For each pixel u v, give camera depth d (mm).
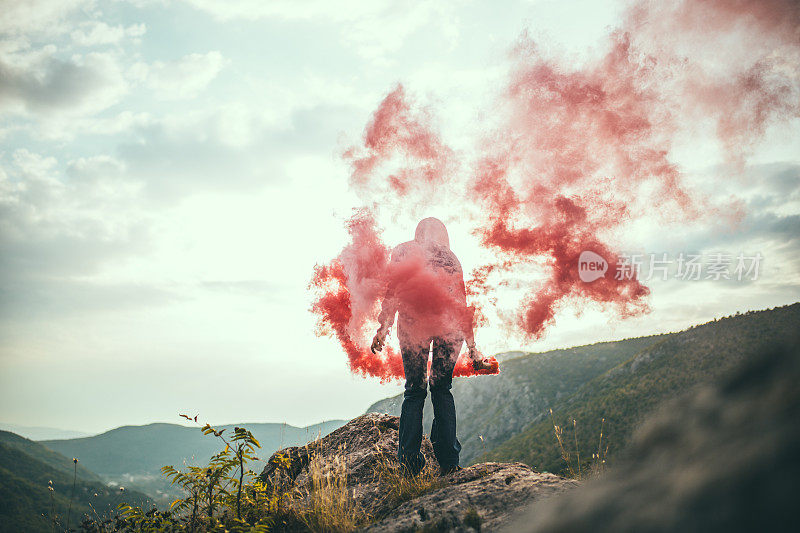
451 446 3938
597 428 48000
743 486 979
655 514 1122
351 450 4766
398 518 2959
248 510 3822
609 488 1404
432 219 4238
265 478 4680
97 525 3736
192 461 3943
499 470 3475
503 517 2531
